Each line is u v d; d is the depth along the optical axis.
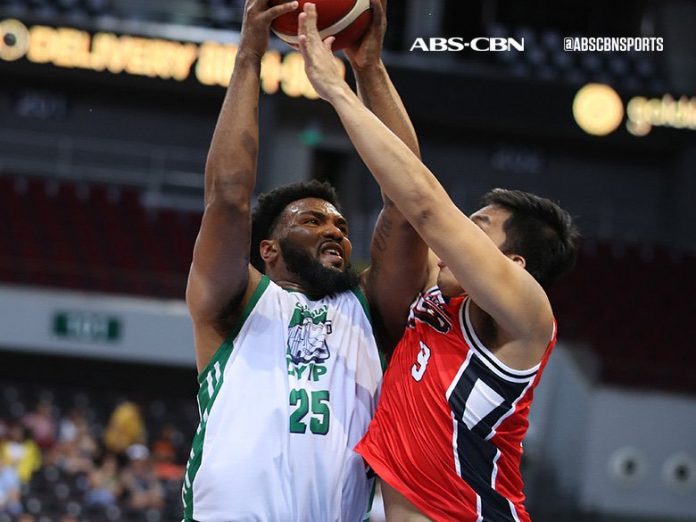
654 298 18.08
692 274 18.59
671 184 20.09
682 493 15.00
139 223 17.98
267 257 3.58
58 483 12.78
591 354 15.35
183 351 15.91
